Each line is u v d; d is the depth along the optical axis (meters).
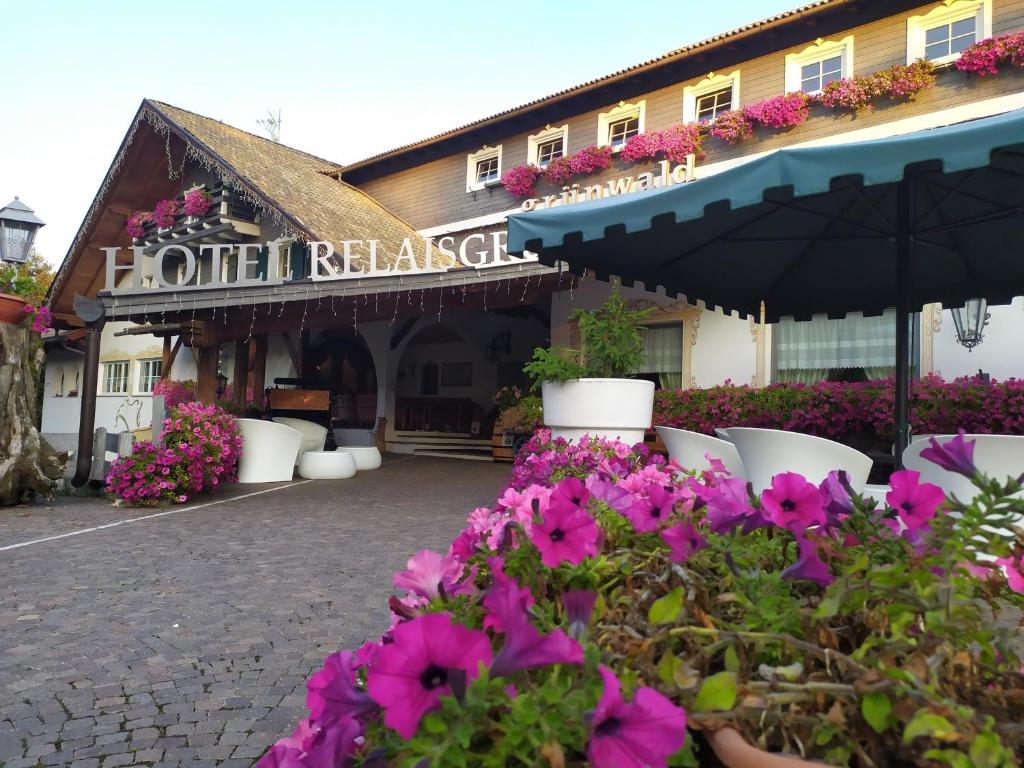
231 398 16.09
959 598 0.89
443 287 10.02
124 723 2.58
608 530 1.35
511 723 0.73
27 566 5.05
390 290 10.01
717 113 11.66
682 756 0.77
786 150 3.21
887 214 4.92
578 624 0.87
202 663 3.16
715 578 1.11
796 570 0.99
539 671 0.86
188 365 19.23
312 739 0.93
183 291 9.91
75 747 2.40
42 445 8.41
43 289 27.89
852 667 0.81
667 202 3.63
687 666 0.85
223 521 7.06
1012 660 0.94
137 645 3.39
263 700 2.77
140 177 18.86
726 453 5.24
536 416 10.18
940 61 9.21
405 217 16.70
